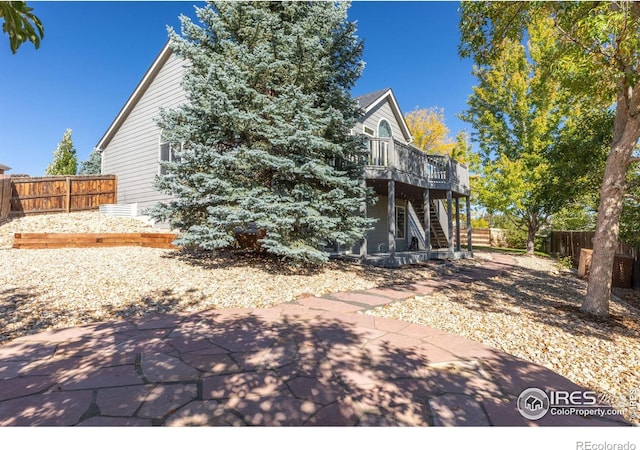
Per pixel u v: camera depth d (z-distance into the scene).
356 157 8.53
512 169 13.41
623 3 3.60
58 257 6.73
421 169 10.94
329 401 2.30
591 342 3.63
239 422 2.05
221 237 6.45
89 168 27.44
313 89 7.17
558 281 7.83
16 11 1.66
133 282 5.43
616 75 3.49
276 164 6.07
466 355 3.18
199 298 4.96
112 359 2.90
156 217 7.08
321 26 6.83
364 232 7.74
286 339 3.48
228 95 6.09
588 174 7.32
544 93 13.23
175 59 11.28
